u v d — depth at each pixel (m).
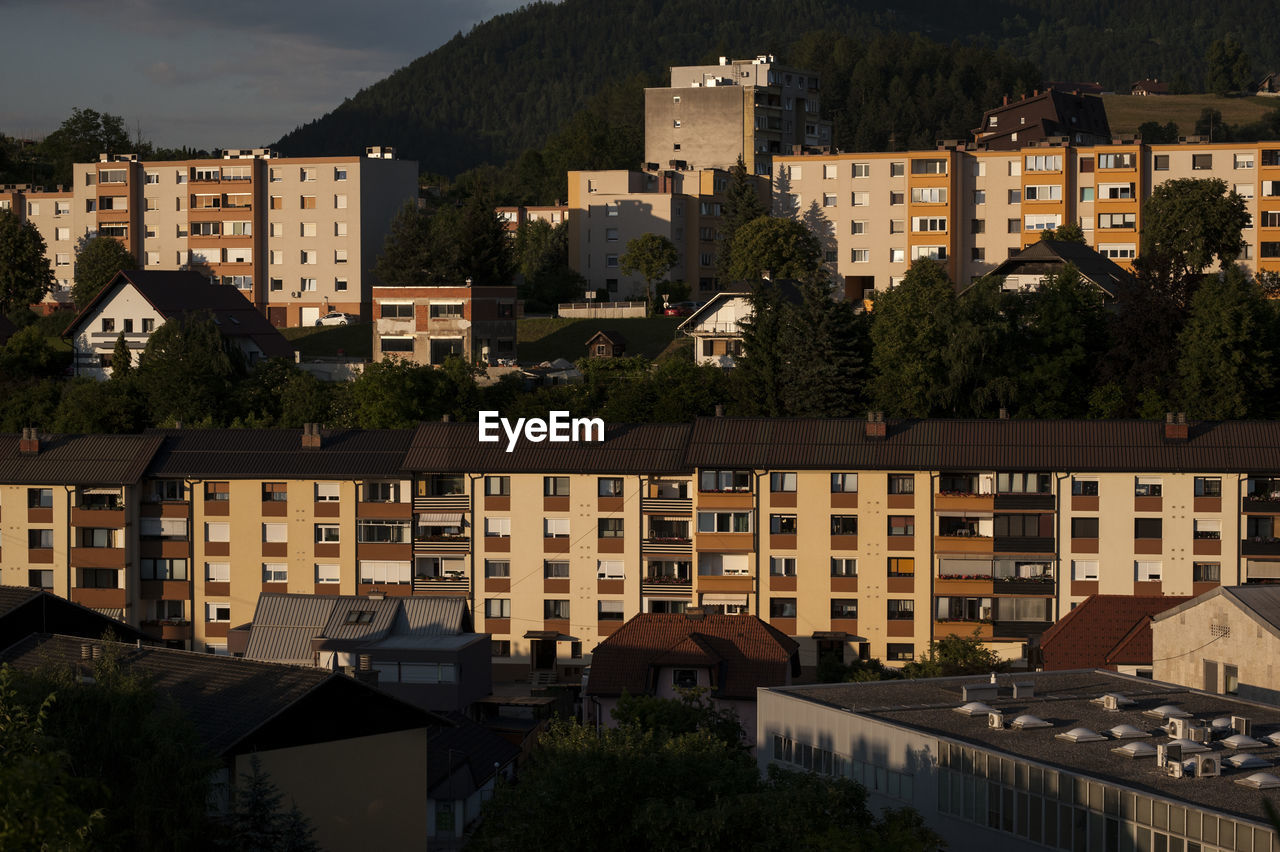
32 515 109.56
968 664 90.19
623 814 50.34
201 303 163.25
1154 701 62.47
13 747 42.56
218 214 199.75
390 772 56.84
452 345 161.12
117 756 47.69
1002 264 154.50
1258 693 72.12
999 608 102.62
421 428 111.00
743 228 179.38
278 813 51.09
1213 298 120.94
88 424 135.50
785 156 191.12
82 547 109.19
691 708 73.81
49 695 44.97
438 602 93.94
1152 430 103.56
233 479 109.19
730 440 105.75
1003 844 52.59
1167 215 163.50
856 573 103.88
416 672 89.50
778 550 104.50
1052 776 50.81
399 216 188.25
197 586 110.00
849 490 103.88
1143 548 101.56
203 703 56.00
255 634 92.94
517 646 107.62
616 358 147.75
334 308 197.50
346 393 136.38
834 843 47.53
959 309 126.31
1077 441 103.19
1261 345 120.00
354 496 108.69
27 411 142.12
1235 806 46.84
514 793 52.88
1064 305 128.25
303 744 54.53
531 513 107.44
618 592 106.56
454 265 185.88
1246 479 100.81
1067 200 181.75
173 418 133.62
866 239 187.12
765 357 128.50
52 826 37.97
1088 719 58.78
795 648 94.19
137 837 46.09
